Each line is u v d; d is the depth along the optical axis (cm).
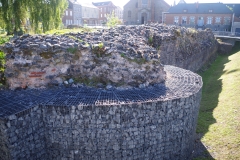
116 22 2859
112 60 683
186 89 707
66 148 589
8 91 649
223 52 2783
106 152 590
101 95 635
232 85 1305
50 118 575
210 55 2403
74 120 569
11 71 645
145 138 607
